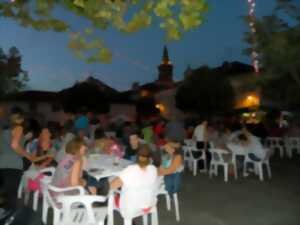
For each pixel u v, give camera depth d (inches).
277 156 518.3
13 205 164.2
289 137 505.7
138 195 150.0
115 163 215.3
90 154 234.7
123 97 1106.1
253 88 328.2
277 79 299.4
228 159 331.3
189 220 201.3
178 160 196.4
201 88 912.9
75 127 337.4
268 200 249.8
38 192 204.1
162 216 208.1
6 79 240.2
